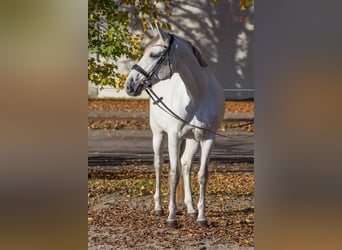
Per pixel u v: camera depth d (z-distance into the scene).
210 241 10.65
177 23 30.34
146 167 17.23
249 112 28.05
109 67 14.09
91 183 15.17
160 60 10.56
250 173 16.39
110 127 24.27
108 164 17.58
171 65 10.60
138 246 10.32
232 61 30.66
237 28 30.55
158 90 11.56
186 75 10.73
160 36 10.62
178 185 12.56
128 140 21.75
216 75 30.77
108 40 13.98
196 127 11.00
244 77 30.72
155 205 12.57
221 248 10.23
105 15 14.38
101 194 14.19
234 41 30.58
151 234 11.11
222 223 11.78
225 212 12.65
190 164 11.95
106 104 29.59
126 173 16.39
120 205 13.23
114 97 30.91
